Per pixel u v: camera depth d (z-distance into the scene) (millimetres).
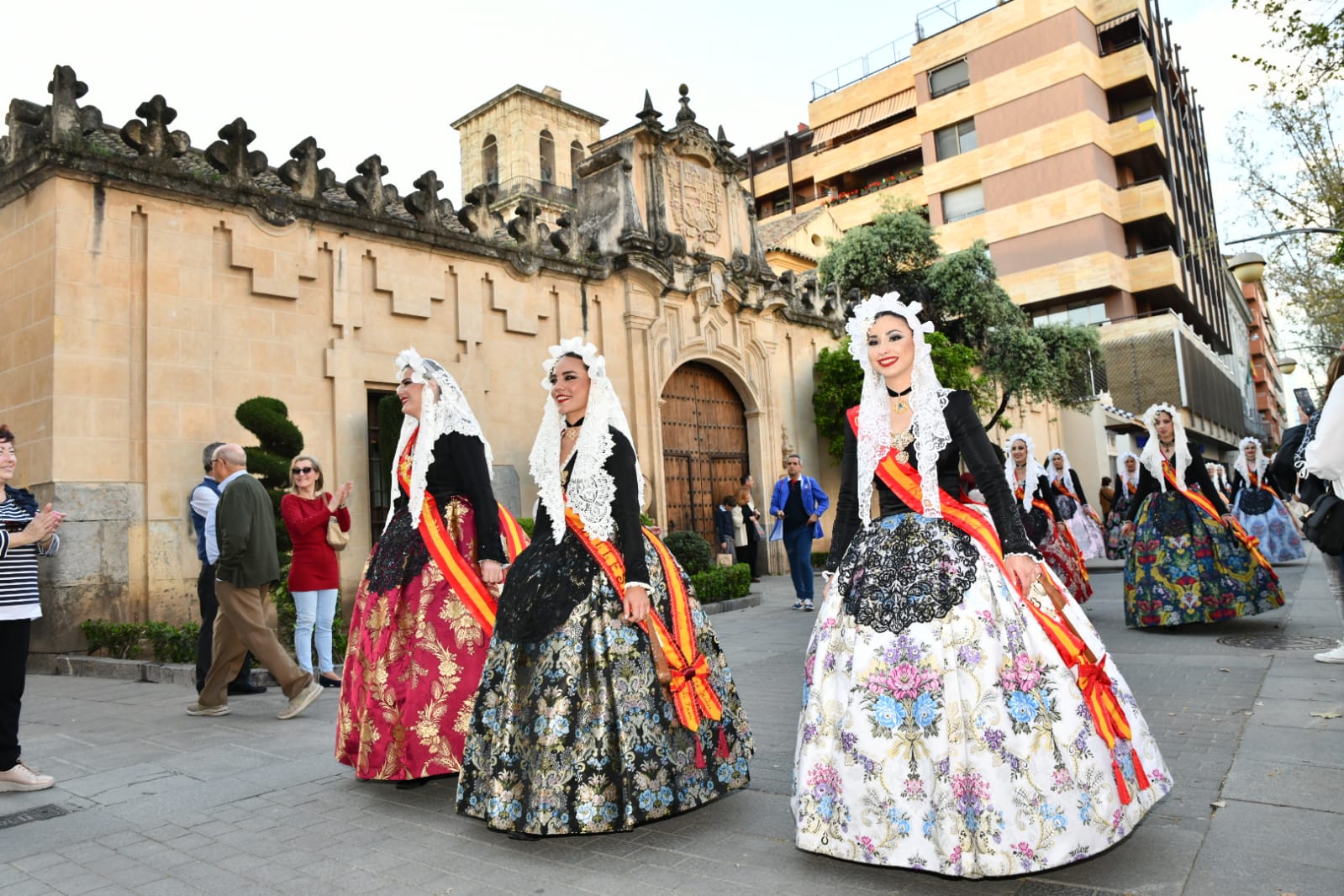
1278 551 12820
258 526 5648
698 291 16266
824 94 46031
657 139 15828
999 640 2709
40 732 5551
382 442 11398
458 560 4008
